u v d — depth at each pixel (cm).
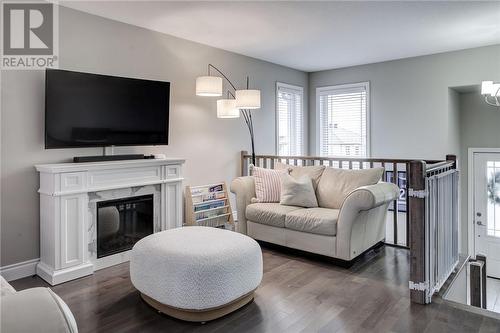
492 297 501
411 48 496
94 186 318
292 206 389
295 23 390
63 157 337
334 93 641
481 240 567
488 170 557
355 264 343
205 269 224
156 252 240
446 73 517
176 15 362
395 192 365
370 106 596
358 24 395
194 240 257
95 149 362
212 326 226
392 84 570
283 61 574
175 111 438
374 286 289
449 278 321
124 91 363
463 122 576
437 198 287
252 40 454
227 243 251
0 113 297
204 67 471
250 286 247
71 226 305
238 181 418
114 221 347
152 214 374
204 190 469
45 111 308
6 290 144
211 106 484
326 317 238
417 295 259
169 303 230
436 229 283
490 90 415
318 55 534
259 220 390
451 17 374
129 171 347
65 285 293
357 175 378
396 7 346
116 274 319
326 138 657
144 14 358
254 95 412
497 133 545
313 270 326
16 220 308
